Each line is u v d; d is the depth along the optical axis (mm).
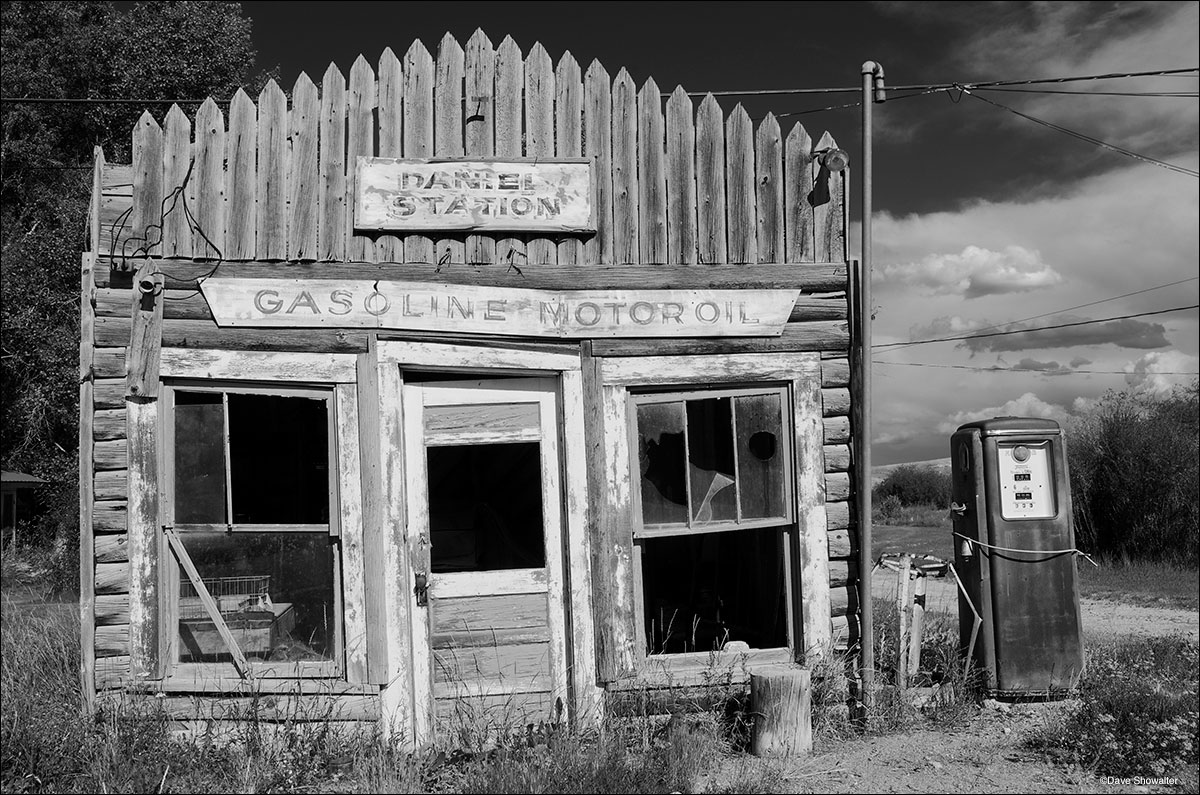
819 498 6699
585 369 6594
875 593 12859
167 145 6332
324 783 5523
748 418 6789
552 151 6723
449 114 6648
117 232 6211
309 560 6223
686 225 6789
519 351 6512
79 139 23516
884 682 6770
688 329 6676
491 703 6359
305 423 6473
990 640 6875
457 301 6434
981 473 6977
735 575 8406
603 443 6555
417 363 6352
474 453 7879
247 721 5930
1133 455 18531
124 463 6090
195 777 5344
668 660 6535
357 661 6098
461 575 6422
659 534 6590
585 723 6250
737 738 6141
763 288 6793
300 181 6426
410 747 6090
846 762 5793
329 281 6316
